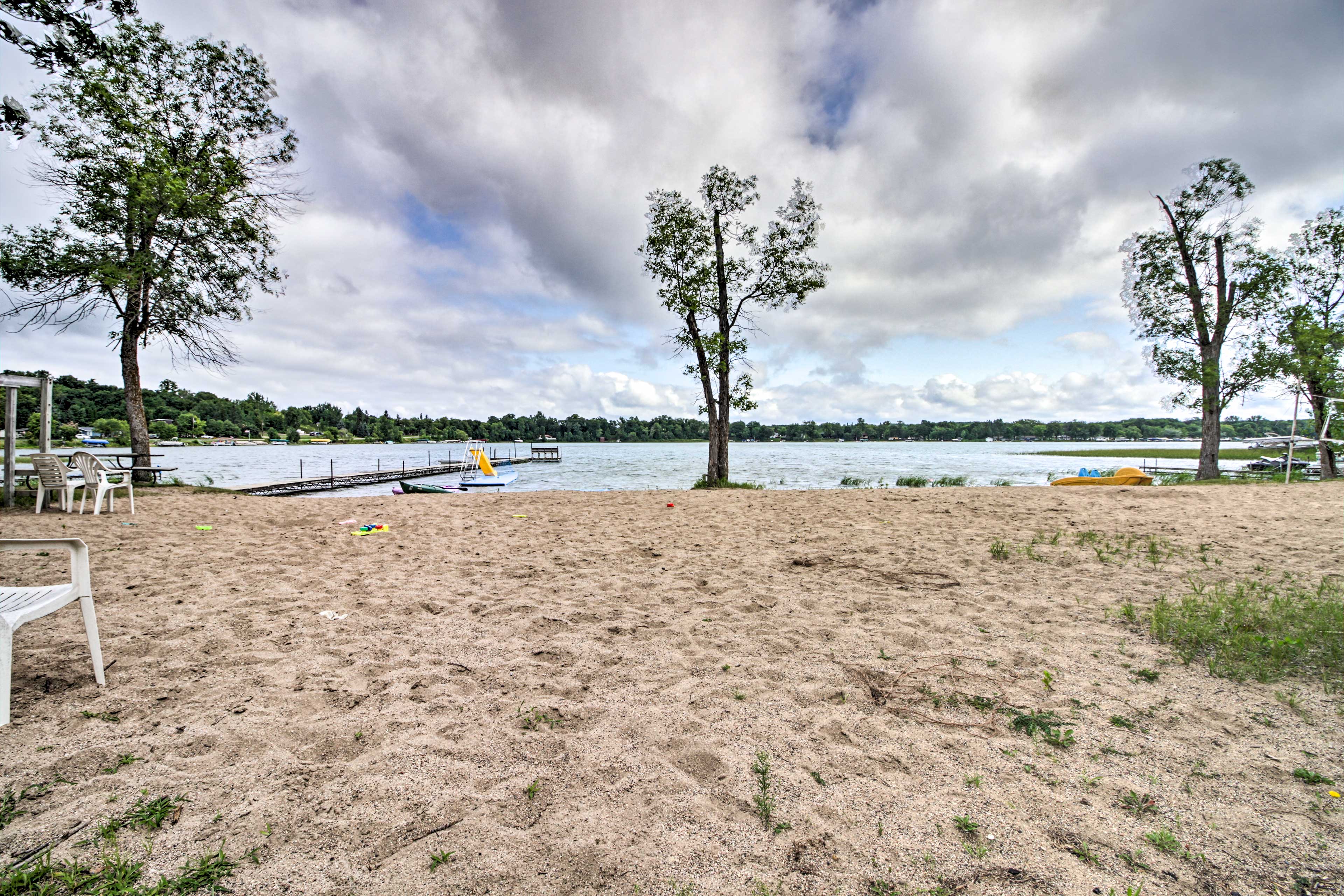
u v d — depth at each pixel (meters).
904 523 8.35
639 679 3.00
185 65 13.81
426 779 2.09
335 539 6.98
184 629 3.64
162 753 2.23
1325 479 18.11
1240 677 2.95
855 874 1.64
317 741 2.35
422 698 2.76
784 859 1.70
